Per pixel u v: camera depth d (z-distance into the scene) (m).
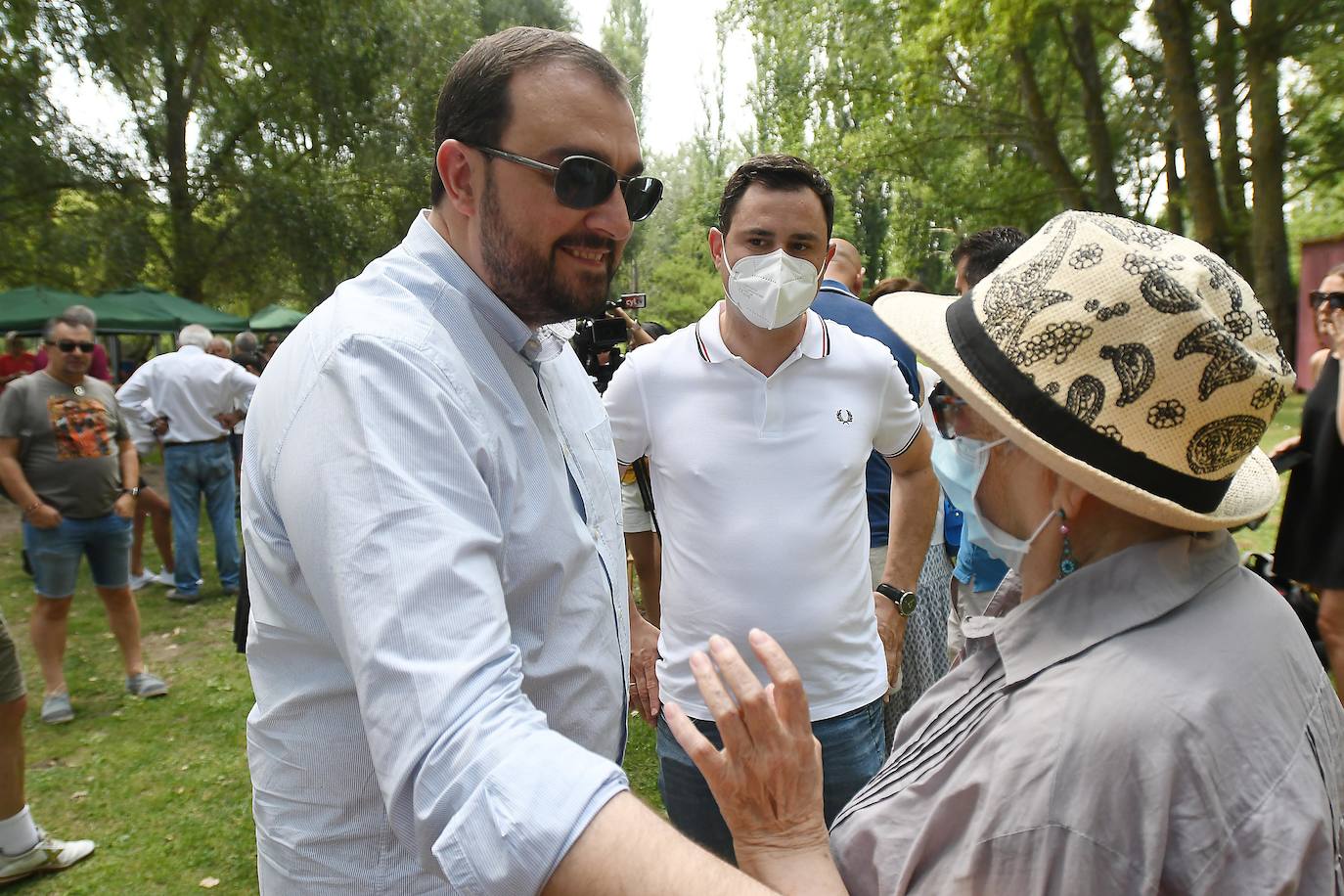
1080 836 0.85
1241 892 0.83
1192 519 0.94
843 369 2.19
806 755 0.99
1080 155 19.45
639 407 2.24
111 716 4.42
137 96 15.66
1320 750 0.94
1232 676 0.89
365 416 1.05
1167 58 14.34
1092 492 0.98
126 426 4.64
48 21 13.44
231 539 6.50
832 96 17.81
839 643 2.12
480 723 0.90
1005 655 1.01
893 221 20.75
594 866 0.83
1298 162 16.19
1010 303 1.03
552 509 1.30
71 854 3.17
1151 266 0.94
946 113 17.23
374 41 15.86
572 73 1.25
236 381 6.35
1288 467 3.12
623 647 1.54
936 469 1.22
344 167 17.14
